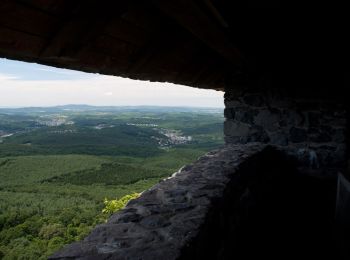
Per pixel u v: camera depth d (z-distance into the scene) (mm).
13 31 1284
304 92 4094
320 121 4039
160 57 2428
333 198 3951
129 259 1215
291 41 3152
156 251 1276
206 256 1629
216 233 1864
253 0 2027
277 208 3670
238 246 2416
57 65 1801
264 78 4281
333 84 3951
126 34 1854
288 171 4176
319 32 2857
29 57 1573
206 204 1822
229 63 3889
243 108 4457
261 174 3406
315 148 4062
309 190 4070
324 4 2158
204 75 3709
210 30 2014
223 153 3406
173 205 1827
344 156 3932
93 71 2098
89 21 1471
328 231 3312
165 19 1986
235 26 2299
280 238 3148
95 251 1277
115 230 1491
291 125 4176
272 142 4277
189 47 2625
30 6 1226
